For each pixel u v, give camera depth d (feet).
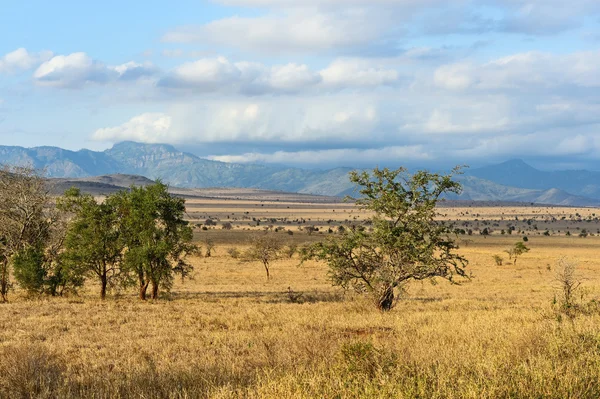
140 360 45.62
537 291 146.82
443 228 83.66
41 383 31.09
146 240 122.31
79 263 120.16
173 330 68.03
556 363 28.17
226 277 205.16
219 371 33.76
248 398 26.27
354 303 89.97
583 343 34.30
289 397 24.86
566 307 67.56
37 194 124.16
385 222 82.58
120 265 123.65
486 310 86.63
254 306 103.19
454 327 54.13
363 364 30.60
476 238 531.09
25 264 117.50
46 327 71.82
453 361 31.81
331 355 35.83
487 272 233.55
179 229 126.31
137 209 122.01
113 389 29.73
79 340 59.47
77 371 39.81
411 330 54.70
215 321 77.15
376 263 85.20
